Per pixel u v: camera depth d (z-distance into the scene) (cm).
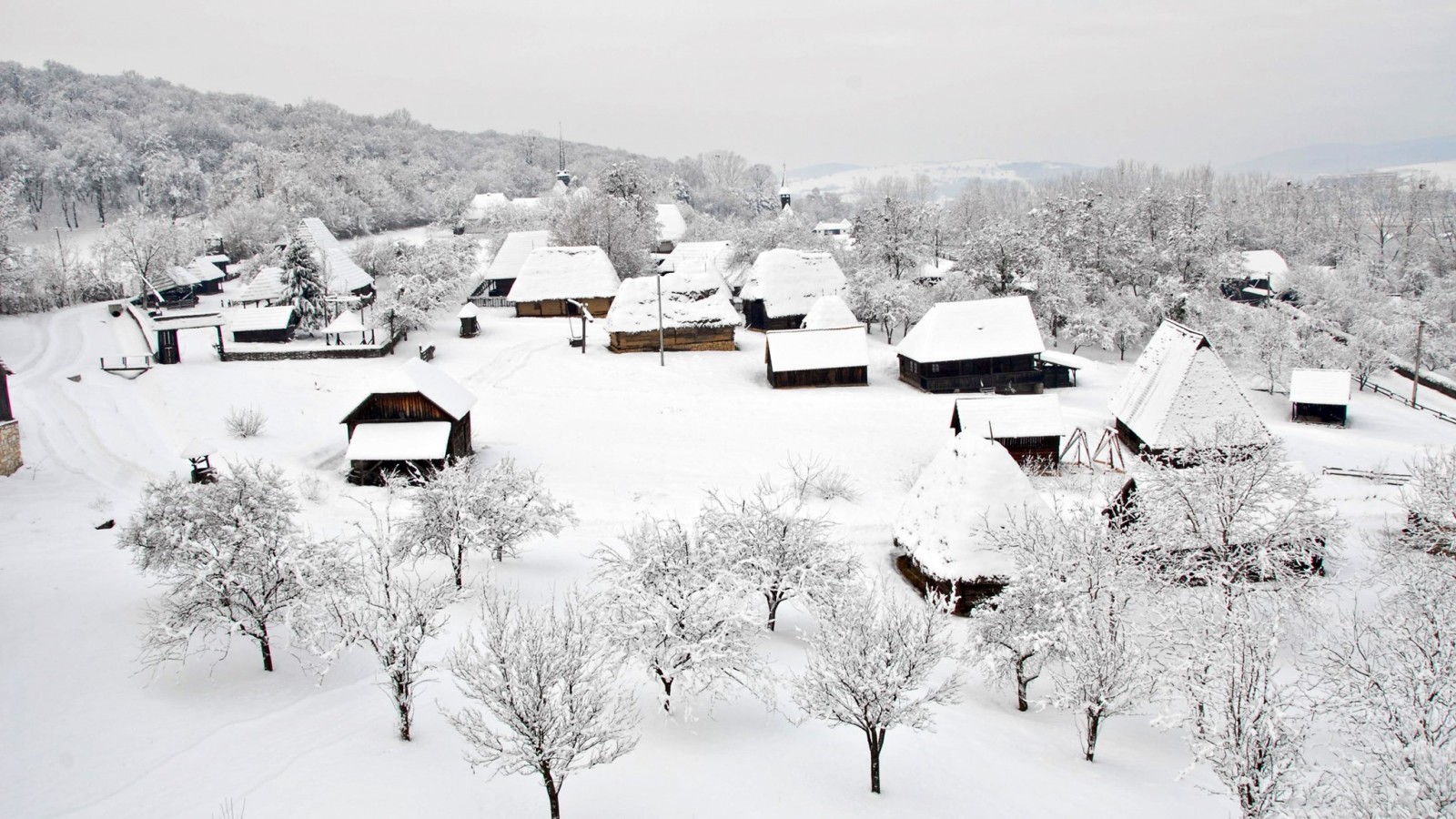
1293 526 2900
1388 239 14250
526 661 1631
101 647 2317
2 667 2144
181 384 5191
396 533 3055
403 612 1984
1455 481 3178
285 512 2480
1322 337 7412
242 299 8056
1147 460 3531
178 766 1808
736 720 2241
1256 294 11000
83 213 14900
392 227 15038
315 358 6150
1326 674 2027
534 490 3241
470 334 7219
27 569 2680
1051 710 2505
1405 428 5978
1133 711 2308
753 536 2880
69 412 4512
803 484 4062
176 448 4188
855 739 2178
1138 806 1875
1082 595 2339
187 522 2283
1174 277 8812
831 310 7050
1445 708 1766
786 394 5981
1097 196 9812
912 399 5769
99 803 1666
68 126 17175
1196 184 16162
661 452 4628
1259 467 2900
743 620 2252
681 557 2347
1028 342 6278
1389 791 1455
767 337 6300
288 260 6931
